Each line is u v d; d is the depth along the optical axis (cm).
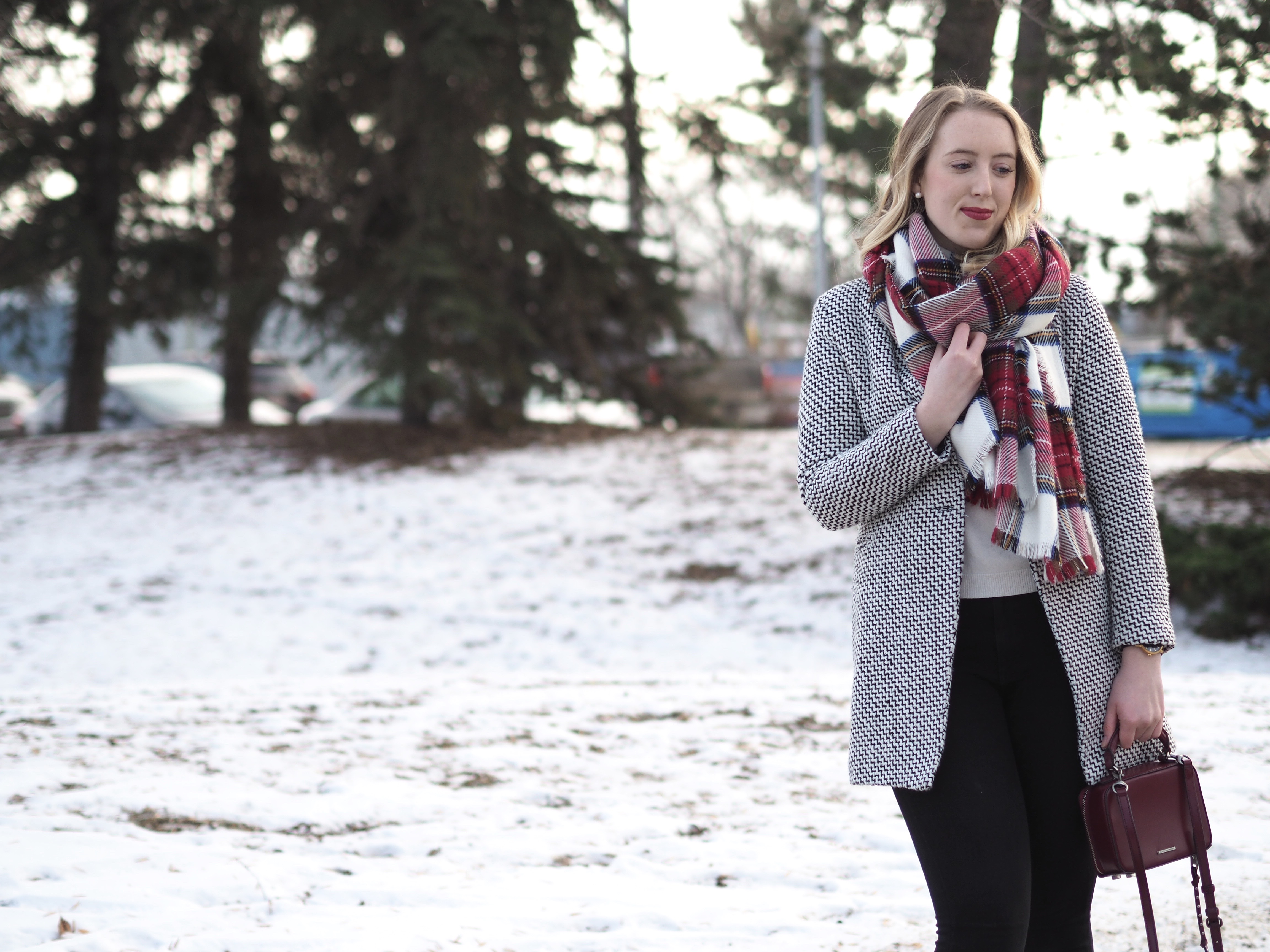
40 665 1341
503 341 2223
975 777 300
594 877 516
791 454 2119
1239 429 2375
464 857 542
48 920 440
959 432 303
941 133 323
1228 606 1255
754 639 1368
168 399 3016
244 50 2297
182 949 418
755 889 503
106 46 2367
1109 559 312
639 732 766
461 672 1287
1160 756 314
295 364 2517
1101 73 1209
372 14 1997
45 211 2367
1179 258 1391
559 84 2136
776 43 2464
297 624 1465
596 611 1478
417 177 2111
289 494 1995
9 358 2725
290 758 691
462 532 1778
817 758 704
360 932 440
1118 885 490
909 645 310
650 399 2566
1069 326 317
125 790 609
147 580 1641
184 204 2473
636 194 2514
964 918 293
